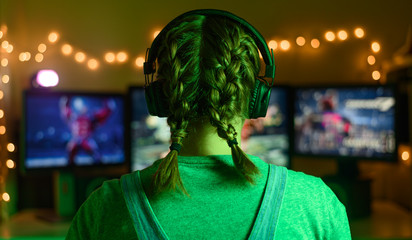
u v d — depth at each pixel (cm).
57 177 220
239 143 62
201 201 56
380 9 251
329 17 256
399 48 250
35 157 214
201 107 59
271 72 66
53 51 249
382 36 252
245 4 258
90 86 253
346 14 254
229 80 58
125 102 231
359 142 224
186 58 58
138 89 223
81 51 252
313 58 258
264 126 231
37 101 215
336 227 59
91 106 224
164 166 55
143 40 256
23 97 212
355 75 255
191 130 60
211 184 57
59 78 250
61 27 250
